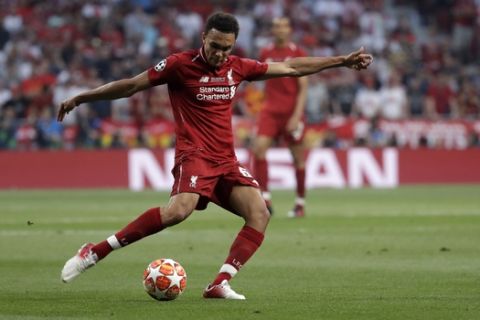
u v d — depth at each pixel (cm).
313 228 5084
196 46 11700
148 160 9262
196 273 3394
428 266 3544
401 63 11962
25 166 9150
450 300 2714
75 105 2772
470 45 12769
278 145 10006
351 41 12500
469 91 11038
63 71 10588
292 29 12519
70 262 2702
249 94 9862
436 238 4562
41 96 9838
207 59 2783
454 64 12212
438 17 13425
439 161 9756
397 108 10756
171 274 2683
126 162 9256
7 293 2884
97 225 5291
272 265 3600
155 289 2675
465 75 11806
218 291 2734
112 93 2769
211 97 2808
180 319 2386
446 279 3189
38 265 3612
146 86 2786
